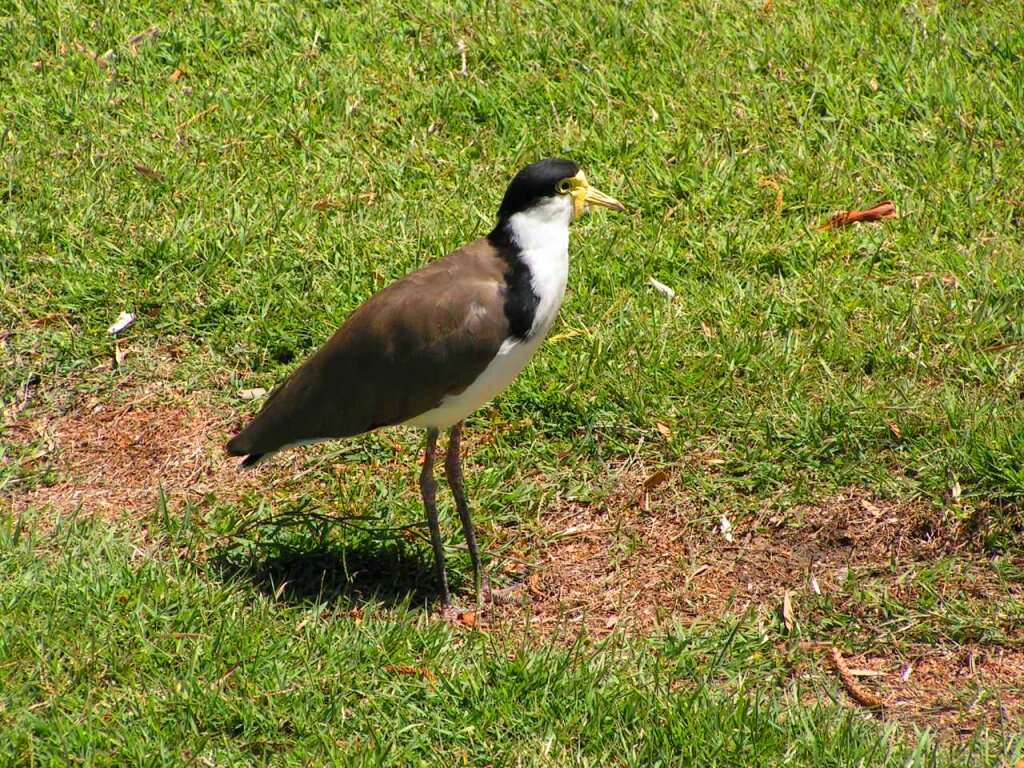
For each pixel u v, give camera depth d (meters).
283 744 8.90
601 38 16.09
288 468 11.68
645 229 13.75
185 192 14.16
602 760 8.80
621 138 14.70
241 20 16.56
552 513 11.26
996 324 12.37
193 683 9.11
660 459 11.55
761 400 11.85
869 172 14.27
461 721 9.12
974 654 9.82
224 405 12.23
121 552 10.46
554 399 11.96
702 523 11.04
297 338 12.70
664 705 9.11
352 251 13.41
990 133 14.63
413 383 10.01
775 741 8.81
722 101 15.15
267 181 14.32
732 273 13.27
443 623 9.93
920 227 13.58
